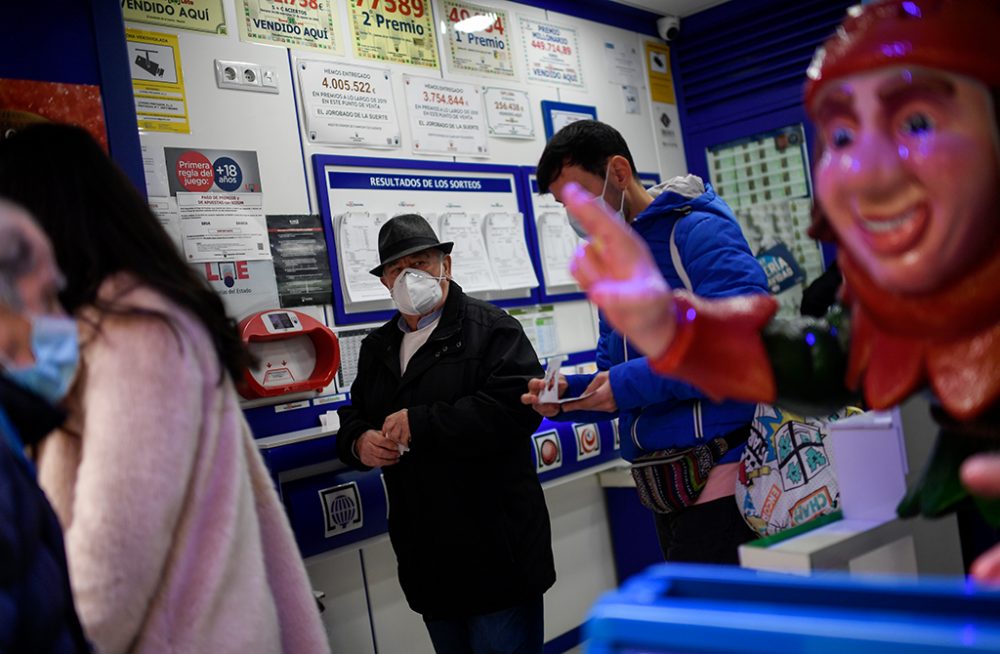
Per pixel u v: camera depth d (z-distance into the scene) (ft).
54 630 2.92
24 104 7.22
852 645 1.37
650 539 12.36
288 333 9.55
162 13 9.73
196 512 3.77
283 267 10.39
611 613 1.68
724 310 2.75
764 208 16.29
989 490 1.79
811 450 5.38
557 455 11.63
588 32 15.20
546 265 13.39
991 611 1.45
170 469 3.53
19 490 2.92
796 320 2.84
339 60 11.34
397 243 8.26
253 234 10.16
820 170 2.29
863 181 2.10
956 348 2.22
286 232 10.49
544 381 5.82
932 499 2.44
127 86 7.77
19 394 3.16
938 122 2.05
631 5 15.85
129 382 3.55
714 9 16.48
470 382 7.98
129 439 3.47
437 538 7.82
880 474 3.04
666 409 6.02
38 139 4.00
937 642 1.29
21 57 7.24
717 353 2.70
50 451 3.74
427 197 12.04
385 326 8.78
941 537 2.93
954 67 1.97
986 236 2.09
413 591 8.01
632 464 6.30
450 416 7.55
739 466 5.69
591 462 12.27
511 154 13.38
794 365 2.69
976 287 2.13
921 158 2.03
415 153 12.04
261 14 10.61
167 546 3.55
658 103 16.57
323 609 8.40
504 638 7.83
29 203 3.86
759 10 15.93
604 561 12.64
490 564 7.72
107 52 7.68
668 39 16.83
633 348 6.38
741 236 5.99
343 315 10.82
